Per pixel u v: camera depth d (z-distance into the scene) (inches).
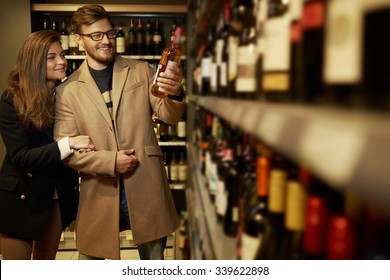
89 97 84.8
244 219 43.8
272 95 33.8
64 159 84.8
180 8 154.4
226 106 43.0
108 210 85.8
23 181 87.6
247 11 55.0
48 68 85.5
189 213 87.8
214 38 77.6
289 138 22.3
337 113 20.0
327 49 23.9
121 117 85.1
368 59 21.3
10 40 152.9
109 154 81.4
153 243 89.7
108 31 85.2
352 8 20.7
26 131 85.4
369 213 21.8
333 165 16.5
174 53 84.5
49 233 92.2
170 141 161.5
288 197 29.0
